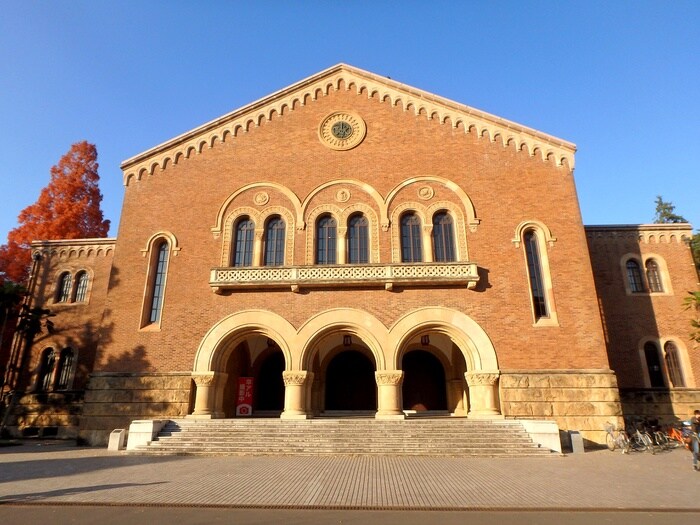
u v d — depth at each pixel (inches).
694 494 399.2
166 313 871.7
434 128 967.6
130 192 966.4
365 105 997.8
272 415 989.2
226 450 661.9
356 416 960.9
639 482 451.8
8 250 1382.9
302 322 840.3
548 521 317.1
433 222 911.0
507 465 560.4
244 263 916.6
